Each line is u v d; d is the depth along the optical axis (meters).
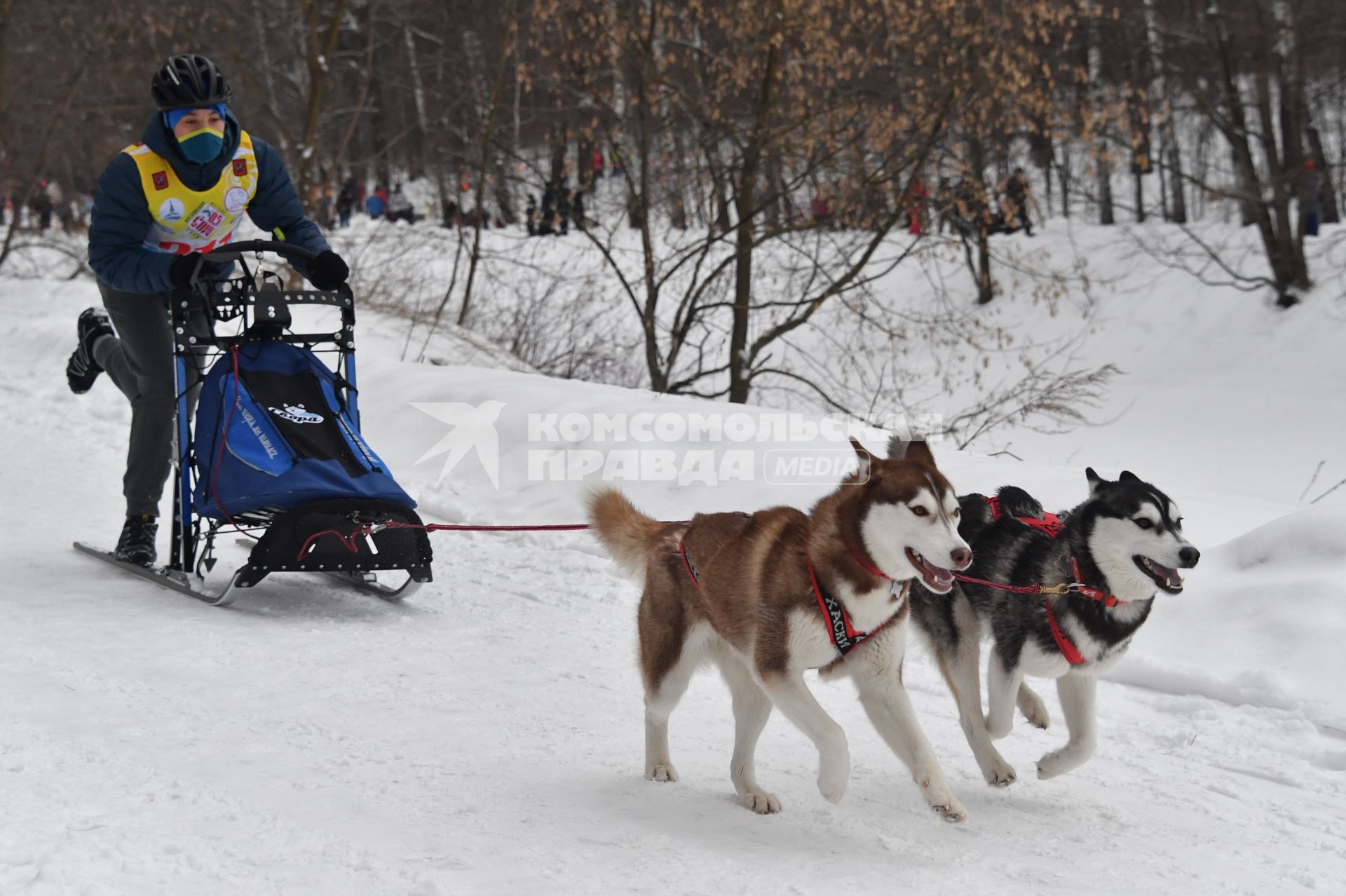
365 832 3.48
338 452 6.09
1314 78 22.23
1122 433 18.97
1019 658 4.14
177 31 19.62
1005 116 13.57
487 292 17.39
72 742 4.01
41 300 17.88
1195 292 23.77
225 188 6.29
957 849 3.58
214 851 3.25
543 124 16.09
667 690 4.10
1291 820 3.92
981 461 8.07
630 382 15.39
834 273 16.23
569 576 6.87
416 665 5.25
